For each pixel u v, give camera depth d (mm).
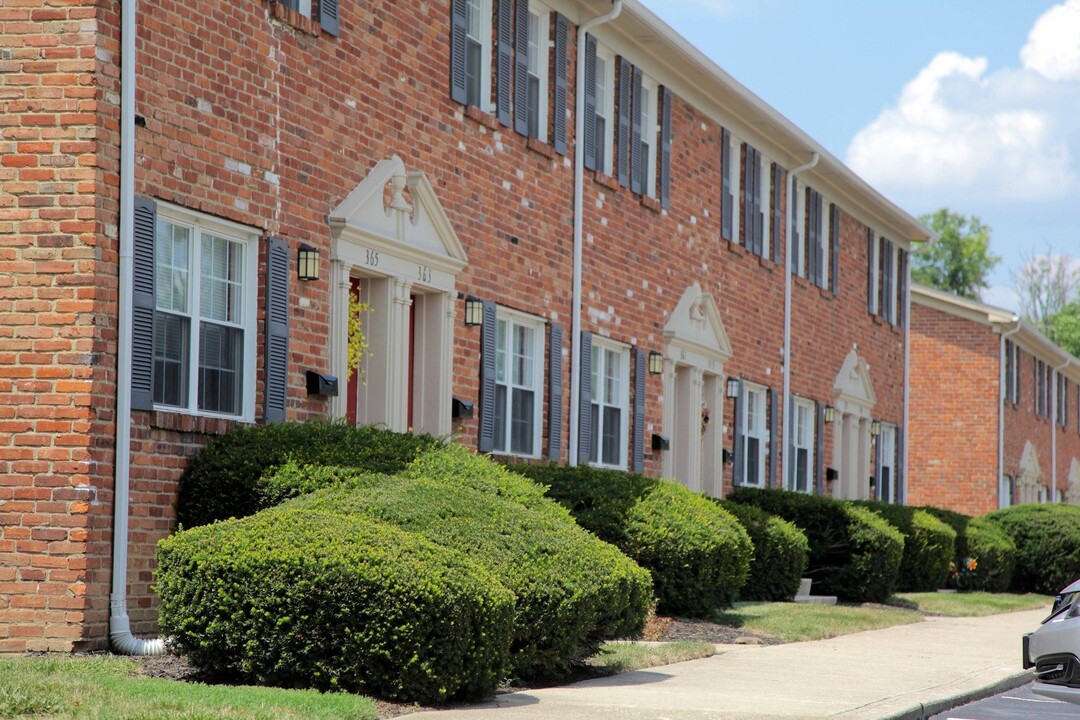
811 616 18875
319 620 10148
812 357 29641
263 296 13727
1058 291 87188
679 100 23625
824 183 30359
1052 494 50875
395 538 10656
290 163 14164
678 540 16844
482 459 13570
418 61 16469
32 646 11352
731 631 16641
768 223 27531
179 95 12625
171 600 10469
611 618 12164
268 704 9164
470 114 17438
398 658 10094
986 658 15641
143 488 12070
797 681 12625
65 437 11445
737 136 26062
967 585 29203
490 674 10508
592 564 11867
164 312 12625
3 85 11664
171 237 12773
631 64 21906
